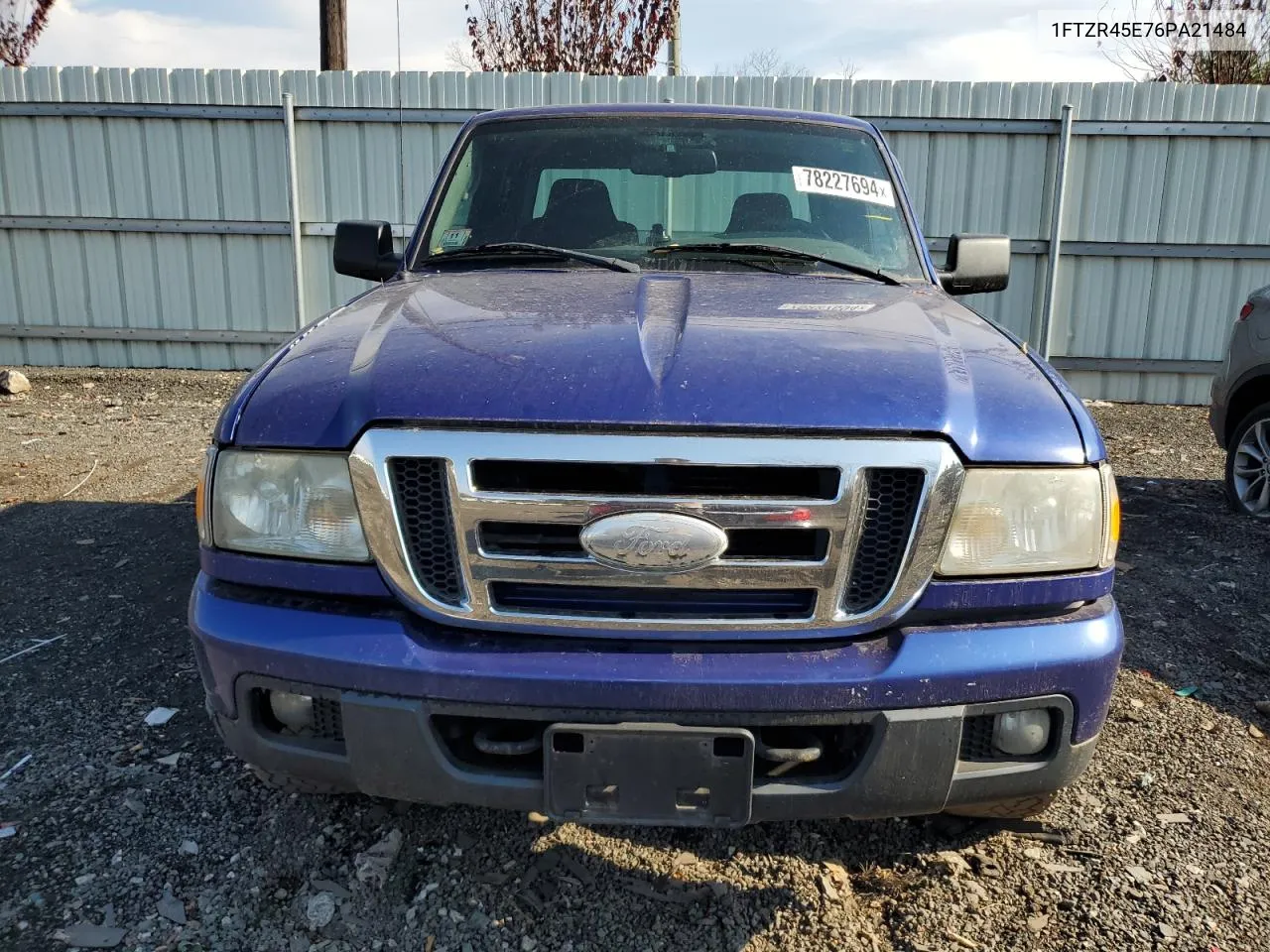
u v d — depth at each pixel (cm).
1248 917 223
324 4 1143
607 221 320
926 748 188
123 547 459
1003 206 927
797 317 235
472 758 196
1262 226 909
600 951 211
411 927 217
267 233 972
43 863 234
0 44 1395
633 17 1297
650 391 191
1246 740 303
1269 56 1297
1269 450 546
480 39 1312
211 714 216
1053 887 232
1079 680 194
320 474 196
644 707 184
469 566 189
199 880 230
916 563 190
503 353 206
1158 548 492
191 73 945
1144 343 943
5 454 649
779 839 248
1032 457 195
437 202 332
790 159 332
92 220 982
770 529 187
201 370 1012
